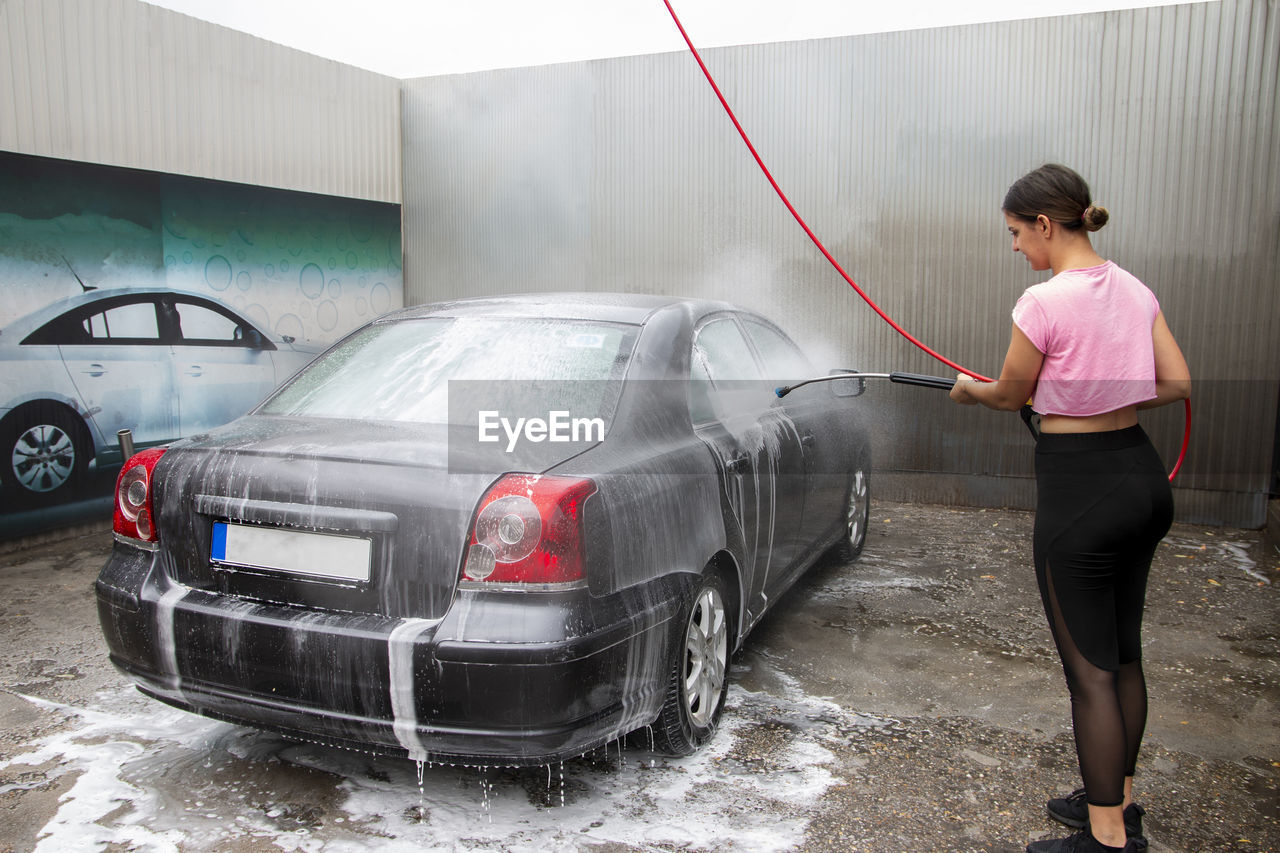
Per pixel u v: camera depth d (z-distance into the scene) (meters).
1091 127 5.72
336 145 6.98
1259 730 2.90
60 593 4.23
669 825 2.27
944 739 2.78
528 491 2.03
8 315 4.85
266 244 6.41
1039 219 2.08
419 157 7.59
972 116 5.99
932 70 6.06
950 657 3.48
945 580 4.49
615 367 2.61
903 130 6.17
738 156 6.62
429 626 2.02
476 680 1.95
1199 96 5.48
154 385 5.66
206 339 5.99
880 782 2.51
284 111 6.51
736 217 6.68
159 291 5.66
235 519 2.21
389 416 2.47
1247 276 5.49
